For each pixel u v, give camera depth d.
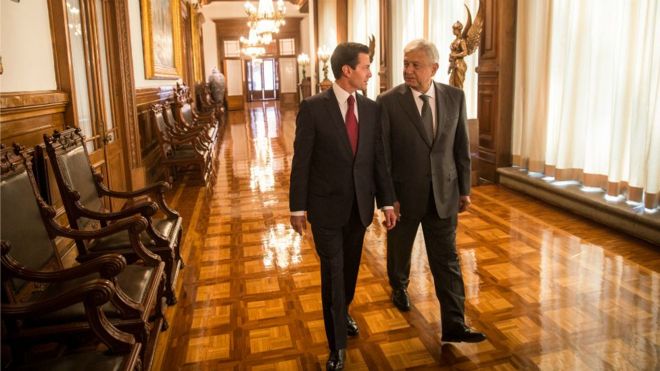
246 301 3.22
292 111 20.48
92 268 1.99
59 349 2.47
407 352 2.55
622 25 4.46
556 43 5.33
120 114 5.86
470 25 5.59
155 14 8.15
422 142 2.46
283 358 2.55
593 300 3.03
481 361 2.45
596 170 4.87
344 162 2.29
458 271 2.51
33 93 3.17
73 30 4.29
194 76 15.41
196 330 2.86
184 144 7.43
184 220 5.12
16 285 2.09
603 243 3.98
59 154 2.95
